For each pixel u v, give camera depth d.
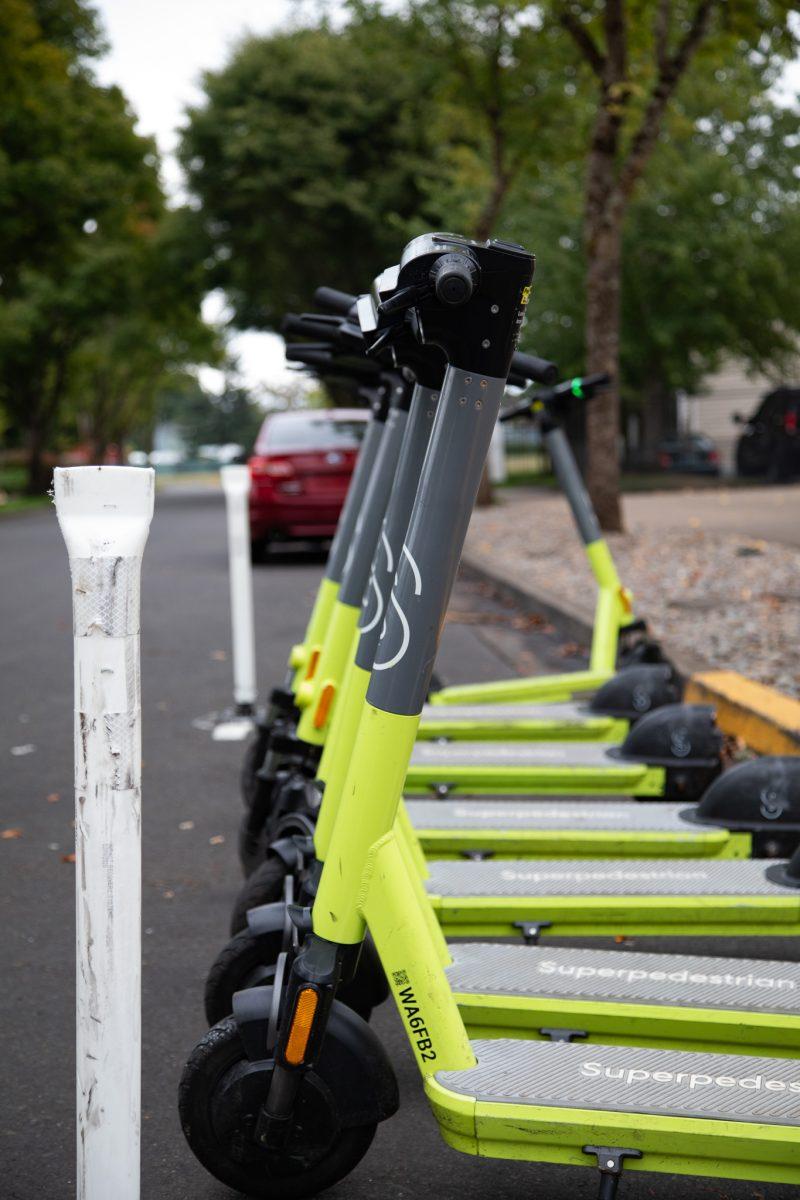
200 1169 2.39
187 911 3.78
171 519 24.31
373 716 1.90
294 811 3.01
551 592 9.85
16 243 28.64
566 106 15.44
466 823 3.40
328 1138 2.12
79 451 57.03
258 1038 2.09
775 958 3.41
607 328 12.58
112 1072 1.68
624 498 20.98
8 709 6.86
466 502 1.81
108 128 29.62
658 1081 2.03
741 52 12.06
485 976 2.43
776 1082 2.04
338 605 3.23
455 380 1.77
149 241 34.78
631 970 2.48
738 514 15.66
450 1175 2.38
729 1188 2.33
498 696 5.22
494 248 1.72
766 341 25.80
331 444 13.98
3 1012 3.13
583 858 3.29
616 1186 1.93
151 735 6.14
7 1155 2.46
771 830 3.26
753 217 24.66
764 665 6.45
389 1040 2.93
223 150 29.86
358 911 1.98
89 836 1.67
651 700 4.59
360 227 29.88
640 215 23.80
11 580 13.41
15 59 22.52
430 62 15.55
